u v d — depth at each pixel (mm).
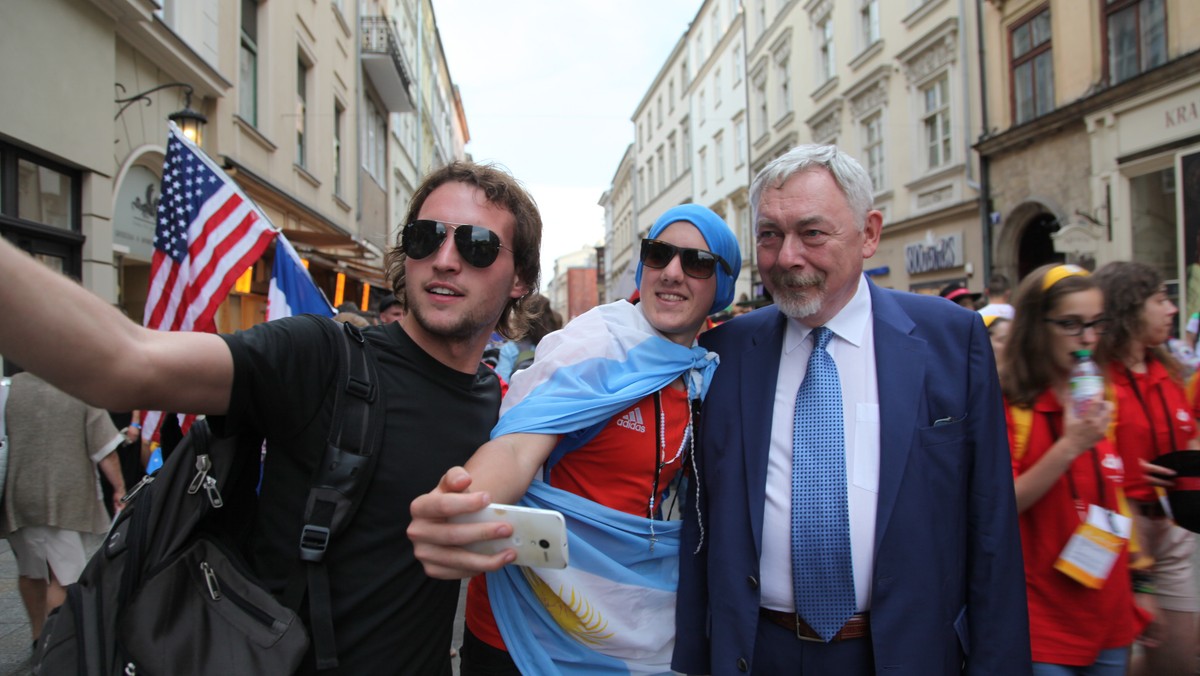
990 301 6281
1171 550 2260
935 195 12406
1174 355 2455
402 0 22938
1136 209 8594
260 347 1080
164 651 1001
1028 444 1959
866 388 1505
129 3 5836
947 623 1402
